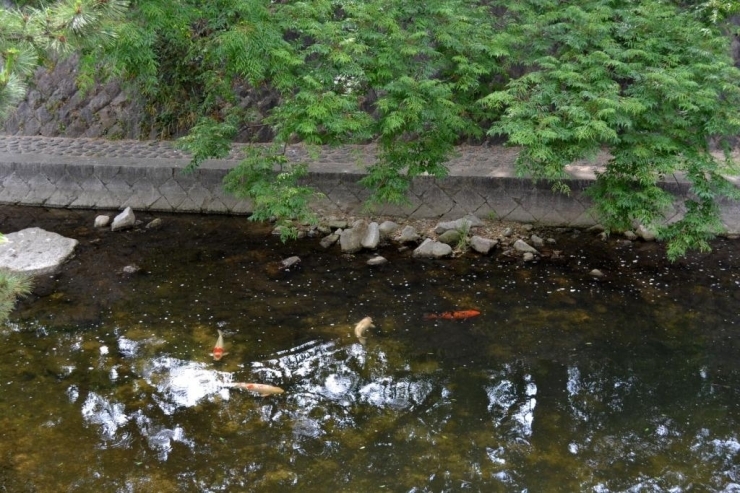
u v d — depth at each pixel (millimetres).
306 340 5215
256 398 4523
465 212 7520
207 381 4711
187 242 7152
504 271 6375
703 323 5422
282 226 6277
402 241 7023
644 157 5762
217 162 8156
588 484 3740
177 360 4957
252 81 5895
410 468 3879
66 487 3729
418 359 4961
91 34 3477
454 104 6160
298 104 5840
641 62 6203
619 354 5012
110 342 5211
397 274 6340
